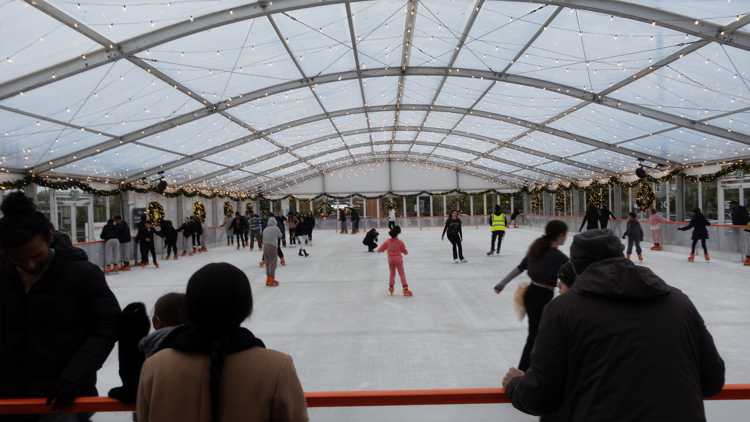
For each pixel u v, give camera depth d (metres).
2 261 1.85
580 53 10.30
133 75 9.32
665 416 1.24
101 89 9.31
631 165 20.88
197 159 17.80
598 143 17.83
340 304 7.17
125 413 1.76
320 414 1.73
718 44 8.44
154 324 2.38
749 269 9.62
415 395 1.71
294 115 16.36
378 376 4.08
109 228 12.00
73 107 9.66
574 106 14.34
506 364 4.29
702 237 11.08
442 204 34.97
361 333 5.49
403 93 15.91
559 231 3.63
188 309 1.31
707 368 1.41
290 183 34.88
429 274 10.01
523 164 27.16
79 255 2.01
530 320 3.68
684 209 18.00
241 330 1.34
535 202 33.62
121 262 12.80
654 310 1.35
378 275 10.12
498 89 14.11
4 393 1.85
